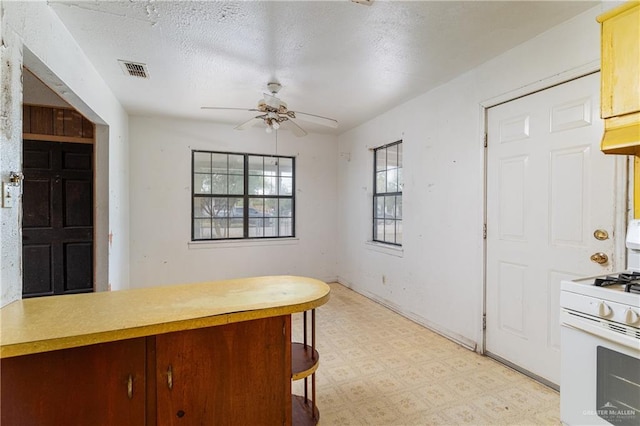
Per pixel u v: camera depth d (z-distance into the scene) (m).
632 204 1.79
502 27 2.13
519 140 2.41
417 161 3.48
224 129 4.68
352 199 4.96
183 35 2.23
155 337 1.25
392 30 2.17
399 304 3.80
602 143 1.55
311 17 2.02
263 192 5.03
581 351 1.47
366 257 4.55
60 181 3.32
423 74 2.88
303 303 1.46
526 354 2.38
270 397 1.47
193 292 1.62
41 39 1.76
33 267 3.24
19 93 1.51
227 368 1.38
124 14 1.97
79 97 2.39
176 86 3.17
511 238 2.48
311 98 3.53
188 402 1.31
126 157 4.04
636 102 1.42
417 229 3.49
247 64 2.69
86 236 3.41
